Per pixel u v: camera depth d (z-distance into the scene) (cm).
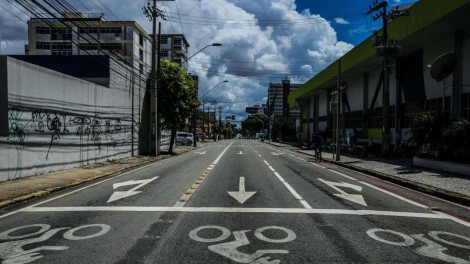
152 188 1219
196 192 1130
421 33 2388
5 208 901
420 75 2852
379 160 2436
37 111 1547
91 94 2116
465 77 2295
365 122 3944
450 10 1950
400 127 3152
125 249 580
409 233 684
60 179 1408
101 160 2275
